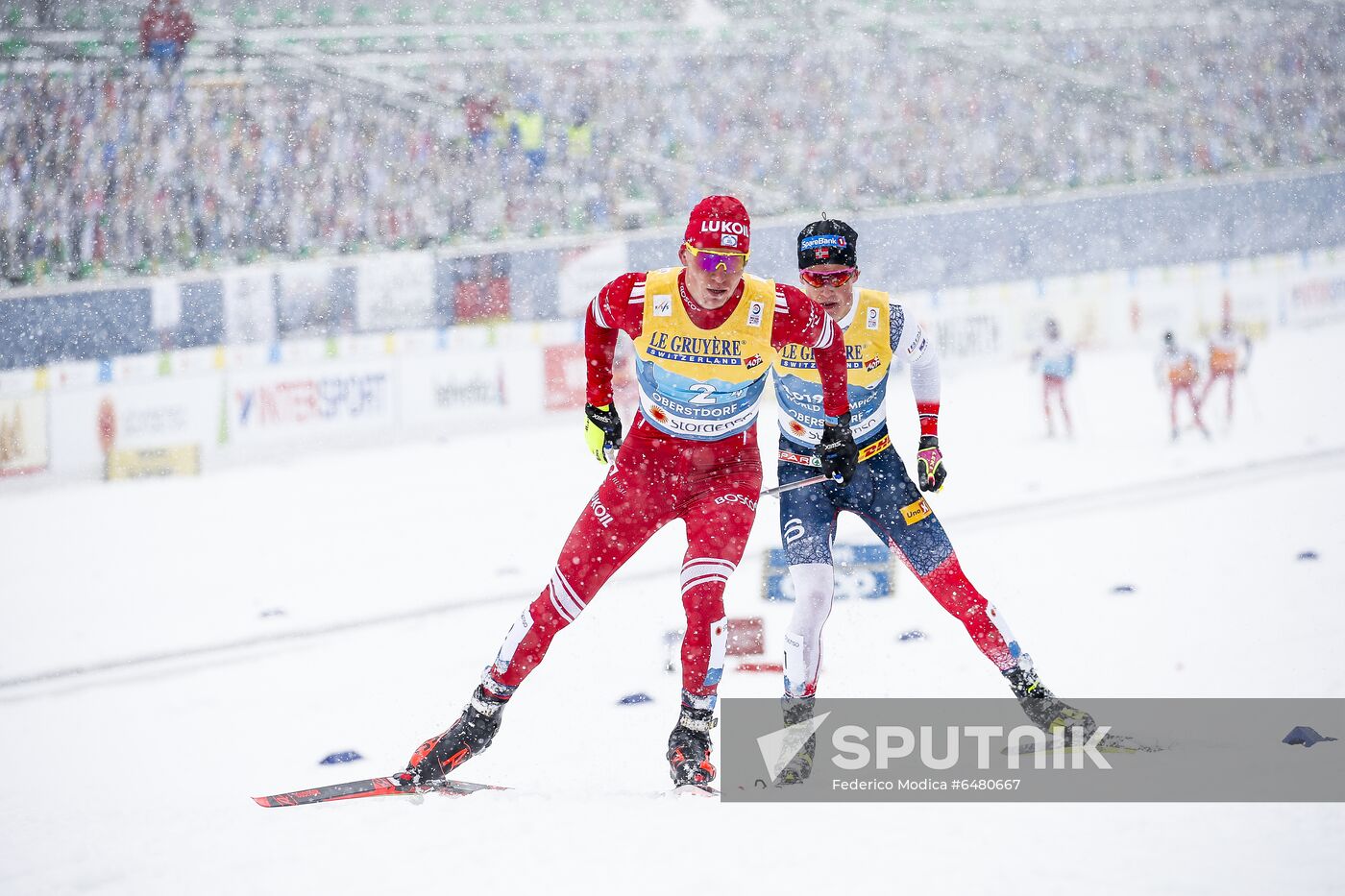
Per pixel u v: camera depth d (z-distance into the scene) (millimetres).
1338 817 10430
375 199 59188
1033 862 9836
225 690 22266
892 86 69188
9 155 54844
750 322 12891
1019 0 72438
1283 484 34031
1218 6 74125
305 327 51812
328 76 60531
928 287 61469
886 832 10859
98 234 55219
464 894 9805
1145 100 72125
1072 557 26984
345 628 26438
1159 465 39438
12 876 11328
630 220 62719
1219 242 67375
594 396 13758
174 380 49969
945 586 14648
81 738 19922
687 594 13156
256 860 11031
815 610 14547
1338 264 69938
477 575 30641
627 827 11250
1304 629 19031
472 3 65500
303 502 42500
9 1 56250
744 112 67188
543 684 19828
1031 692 14266
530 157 61625
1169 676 17141
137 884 10648
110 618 29359
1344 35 75750
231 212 57094
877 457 15156
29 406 48219
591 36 67188
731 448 13672
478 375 54594
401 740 17750
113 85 57062
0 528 41688
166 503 44281
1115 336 64875
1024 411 52094
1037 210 63344
